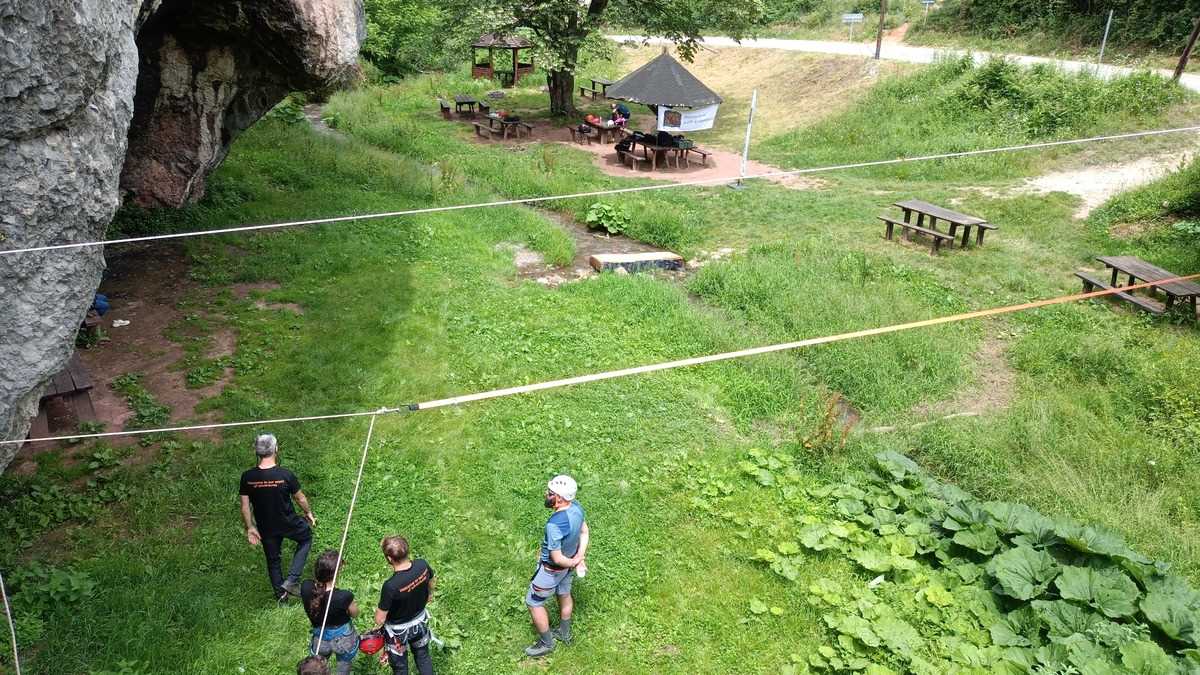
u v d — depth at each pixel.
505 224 16.75
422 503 8.07
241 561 7.12
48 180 5.10
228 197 16.27
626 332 12.16
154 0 7.30
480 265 14.46
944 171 20.14
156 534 7.36
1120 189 17.34
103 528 7.40
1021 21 31.59
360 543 7.46
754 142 25.88
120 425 8.96
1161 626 6.34
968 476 8.88
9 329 5.11
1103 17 28.20
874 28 36.78
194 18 12.16
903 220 17.23
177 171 14.48
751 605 6.93
